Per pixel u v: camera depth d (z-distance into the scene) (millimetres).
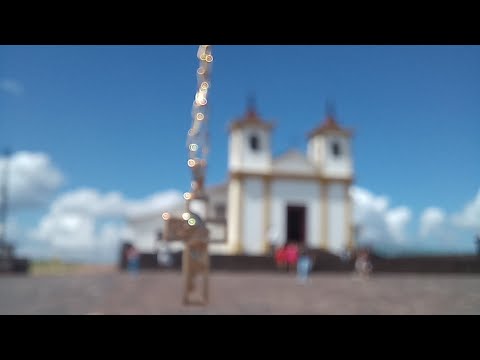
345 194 38531
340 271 30812
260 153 37344
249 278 24062
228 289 16250
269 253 35125
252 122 37344
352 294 14789
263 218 36688
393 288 17094
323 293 15273
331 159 38875
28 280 20609
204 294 9617
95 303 10883
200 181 8430
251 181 36969
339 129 39188
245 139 37219
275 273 29938
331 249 37531
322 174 38281
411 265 27797
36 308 10062
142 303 10898
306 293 15250
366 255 29000
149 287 16500
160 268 30828
